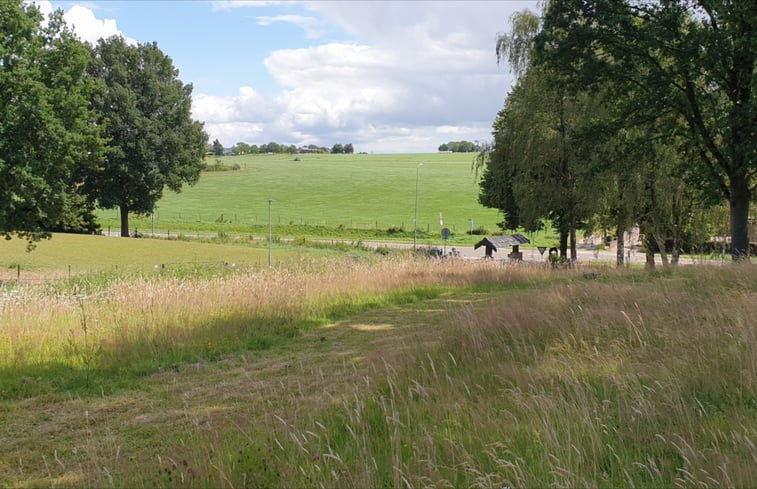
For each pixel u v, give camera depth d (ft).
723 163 69.00
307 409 18.40
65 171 101.40
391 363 23.66
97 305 40.37
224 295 42.55
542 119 92.38
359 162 576.20
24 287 50.57
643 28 71.31
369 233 228.84
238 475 13.43
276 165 529.45
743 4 61.82
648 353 21.11
